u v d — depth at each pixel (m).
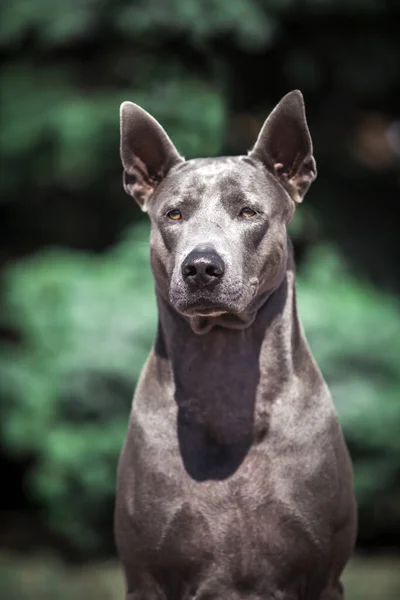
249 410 4.70
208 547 4.63
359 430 9.95
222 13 11.78
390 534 11.08
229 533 4.62
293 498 4.64
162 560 4.69
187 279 4.41
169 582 4.74
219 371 4.72
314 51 12.64
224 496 4.62
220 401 4.71
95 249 13.64
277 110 4.90
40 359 10.65
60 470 10.20
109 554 10.77
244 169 4.79
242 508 4.62
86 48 12.38
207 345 4.73
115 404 10.16
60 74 12.28
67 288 10.66
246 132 13.22
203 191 4.69
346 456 4.90
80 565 10.66
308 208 12.48
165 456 4.69
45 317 10.66
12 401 10.70
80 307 10.42
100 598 9.71
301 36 12.56
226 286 4.42
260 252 4.70
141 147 5.08
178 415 4.75
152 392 4.85
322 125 13.26
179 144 11.65
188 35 11.82
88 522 10.42
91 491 10.19
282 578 4.69
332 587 4.85
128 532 4.76
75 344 10.23
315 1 12.02
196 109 11.74
